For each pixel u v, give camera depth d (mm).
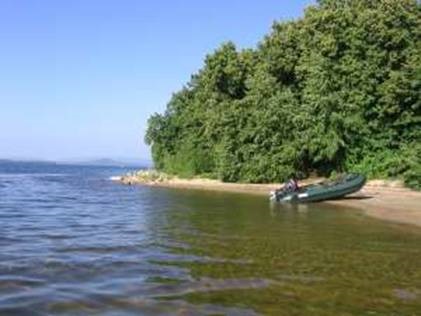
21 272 15422
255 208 38156
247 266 16875
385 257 18656
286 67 67375
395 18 58031
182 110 94688
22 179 97438
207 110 78438
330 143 58125
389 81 55781
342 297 13336
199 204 41781
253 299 13062
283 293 13641
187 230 25688
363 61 58000
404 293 13750
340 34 59406
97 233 24297
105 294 13211
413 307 12539
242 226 27469
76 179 100875
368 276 15633
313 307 12477
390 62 57438
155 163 98562
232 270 16250
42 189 64250
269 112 63094
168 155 94500
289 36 67625
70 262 16969
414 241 22469
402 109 56000
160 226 27297
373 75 57438
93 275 15219
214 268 16500
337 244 21547
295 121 60719
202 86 84312
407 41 57438
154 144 97812
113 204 41750
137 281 14578
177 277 15164
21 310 11883
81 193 56594
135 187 70312
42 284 14102
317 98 58562
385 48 57906
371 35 57781
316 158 60219
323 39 59812
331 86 58719
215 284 14422
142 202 43938
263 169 65312
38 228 25859
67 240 21875
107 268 16188
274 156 63656
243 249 20125
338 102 57875
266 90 65875
